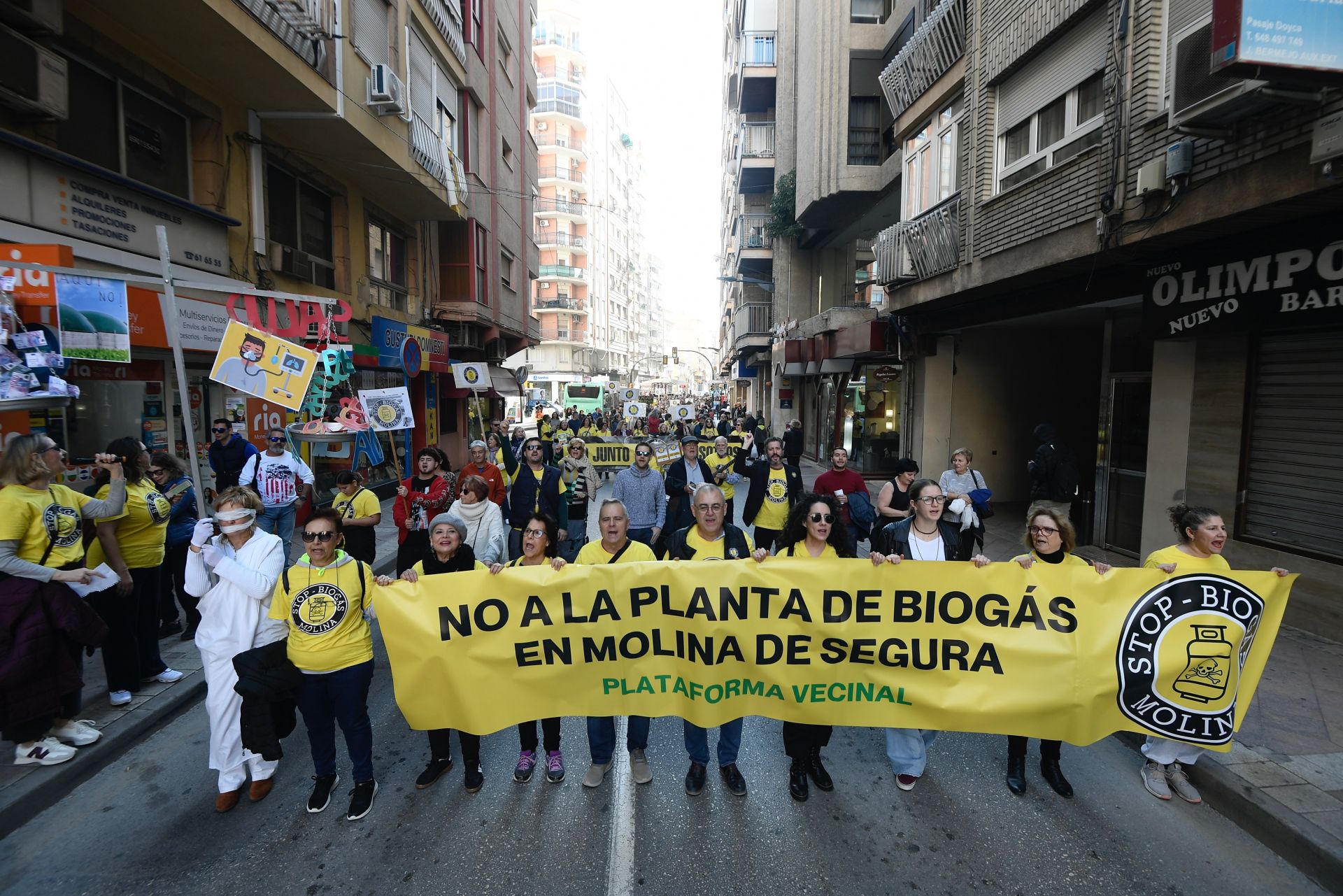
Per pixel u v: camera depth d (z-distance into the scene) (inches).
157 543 193.5
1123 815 140.2
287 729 138.6
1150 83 238.5
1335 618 218.7
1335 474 220.7
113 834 134.2
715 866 124.2
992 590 143.2
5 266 168.2
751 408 1950.1
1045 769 149.6
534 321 997.2
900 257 444.8
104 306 183.5
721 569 144.6
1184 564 142.4
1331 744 157.0
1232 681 140.7
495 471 307.7
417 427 630.5
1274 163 189.3
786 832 134.1
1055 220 289.0
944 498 152.7
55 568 153.0
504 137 804.0
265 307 308.5
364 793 140.4
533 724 152.6
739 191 1259.8
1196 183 215.2
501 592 143.5
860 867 124.0
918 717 142.9
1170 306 258.1
